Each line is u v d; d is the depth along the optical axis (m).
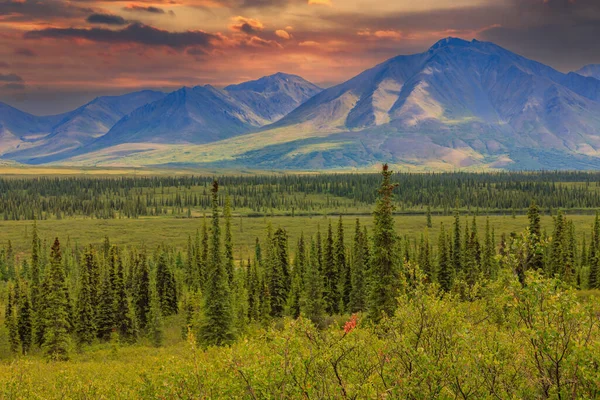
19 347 79.50
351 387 10.69
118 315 84.06
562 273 78.44
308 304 78.00
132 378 25.33
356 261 79.31
